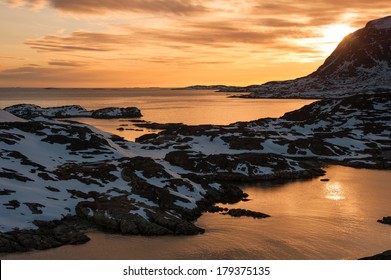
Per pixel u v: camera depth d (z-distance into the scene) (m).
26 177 61.00
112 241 46.78
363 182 74.94
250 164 81.25
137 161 71.56
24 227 47.75
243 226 51.78
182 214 55.16
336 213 56.66
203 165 80.62
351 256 42.88
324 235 48.53
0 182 57.09
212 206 59.47
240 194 65.94
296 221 53.47
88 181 63.22
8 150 72.12
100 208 52.94
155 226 49.31
